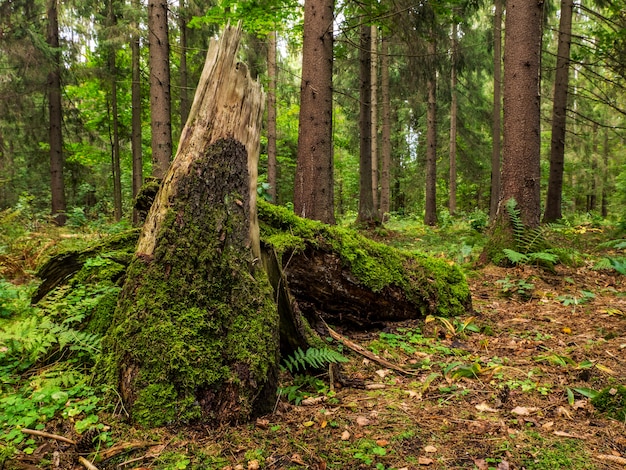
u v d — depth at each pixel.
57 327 2.66
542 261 5.86
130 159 21.20
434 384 2.87
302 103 7.00
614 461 1.91
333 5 6.99
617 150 21.00
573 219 13.32
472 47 17.58
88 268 3.42
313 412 2.43
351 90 18.75
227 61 2.68
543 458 1.94
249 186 2.71
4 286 4.62
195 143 2.60
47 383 2.36
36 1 14.42
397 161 26.27
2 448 1.87
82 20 15.50
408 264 4.26
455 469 1.87
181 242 2.45
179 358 2.23
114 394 2.28
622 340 3.50
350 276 3.72
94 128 19.22
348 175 28.48
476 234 9.95
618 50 9.92
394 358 3.37
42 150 17.86
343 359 2.78
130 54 17.19
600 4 10.46
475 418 2.36
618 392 2.44
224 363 2.30
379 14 8.02
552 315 4.33
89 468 1.83
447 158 23.95
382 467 1.88
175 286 2.40
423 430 2.22
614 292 5.08
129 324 2.35
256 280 2.59
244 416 2.23
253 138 2.77
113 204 18.45
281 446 2.05
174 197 2.53
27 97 15.13
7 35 13.24
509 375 2.96
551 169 10.99
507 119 6.38
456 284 4.52
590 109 17.02
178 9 14.44
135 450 1.98
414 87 15.49
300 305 3.64
